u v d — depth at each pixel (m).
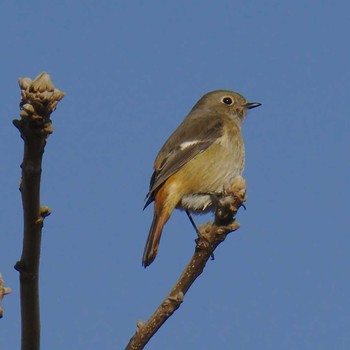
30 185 5.70
